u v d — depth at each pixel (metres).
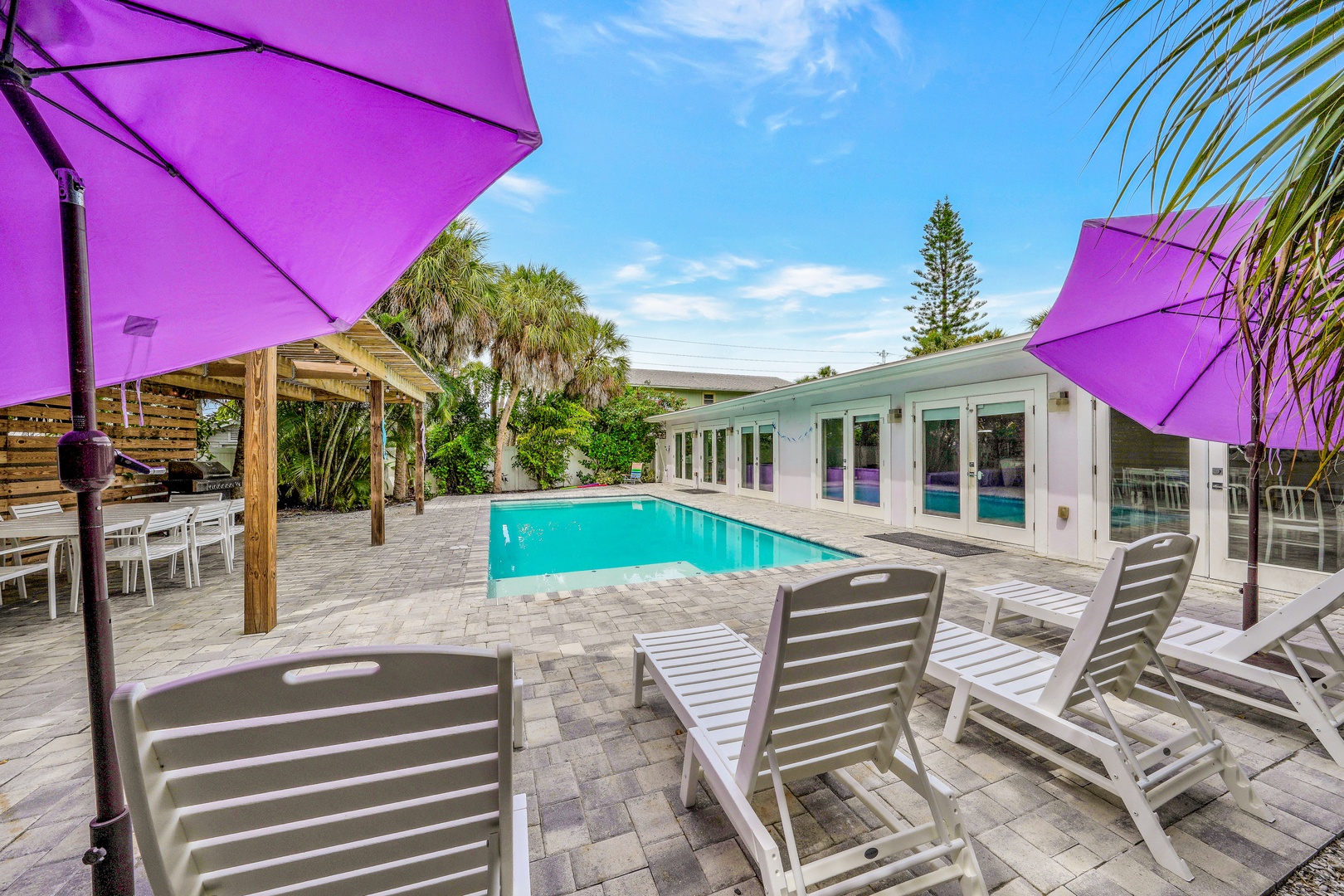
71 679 3.00
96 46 1.19
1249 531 2.79
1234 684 2.72
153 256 1.70
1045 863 1.59
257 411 3.72
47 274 1.61
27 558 5.21
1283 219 0.82
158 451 7.56
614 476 17.70
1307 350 0.92
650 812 1.86
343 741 0.90
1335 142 0.74
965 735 2.31
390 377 7.50
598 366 17.58
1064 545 5.85
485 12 1.03
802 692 1.37
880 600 1.40
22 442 5.38
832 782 2.00
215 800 0.87
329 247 1.83
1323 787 1.91
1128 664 1.98
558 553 7.73
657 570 6.58
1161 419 3.06
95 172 1.43
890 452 8.49
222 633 3.71
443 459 14.45
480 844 1.03
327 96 1.32
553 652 3.33
